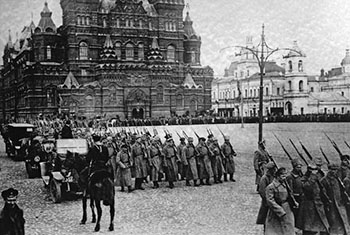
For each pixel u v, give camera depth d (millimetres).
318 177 12500
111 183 14484
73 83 69250
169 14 81312
